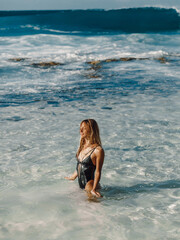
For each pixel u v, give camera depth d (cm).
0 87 1305
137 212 365
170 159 563
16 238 311
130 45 2697
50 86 1338
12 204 387
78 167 418
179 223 338
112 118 860
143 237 311
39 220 347
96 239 308
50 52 2306
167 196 412
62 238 310
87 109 970
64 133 731
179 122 805
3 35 3180
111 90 1254
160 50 2416
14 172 506
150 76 1541
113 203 390
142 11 5681
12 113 923
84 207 378
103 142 662
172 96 1132
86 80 1464
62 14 5962
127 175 492
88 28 4147
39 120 848
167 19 4828
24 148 630
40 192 425
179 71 1669
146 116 873
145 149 618
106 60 1995
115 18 5119
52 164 543
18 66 1786
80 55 2198
